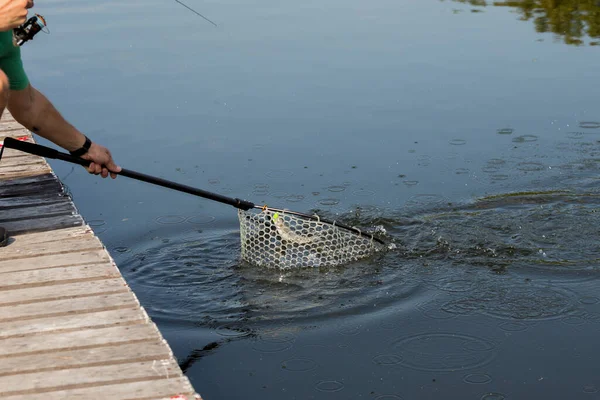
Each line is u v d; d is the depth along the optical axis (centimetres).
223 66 985
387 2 1354
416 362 413
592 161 713
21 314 343
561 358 413
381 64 991
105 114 832
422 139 767
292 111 839
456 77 941
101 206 649
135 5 1345
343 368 408
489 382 392
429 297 490
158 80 936
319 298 494
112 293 363
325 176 691
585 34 1126
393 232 591
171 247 577
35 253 407
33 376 297
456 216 615
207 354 425
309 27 1172
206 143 763
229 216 631
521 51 1044
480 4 1344
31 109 388
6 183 533
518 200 641
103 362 306
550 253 552
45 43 1102
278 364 414
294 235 540
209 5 1333
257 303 491
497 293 493
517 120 809
